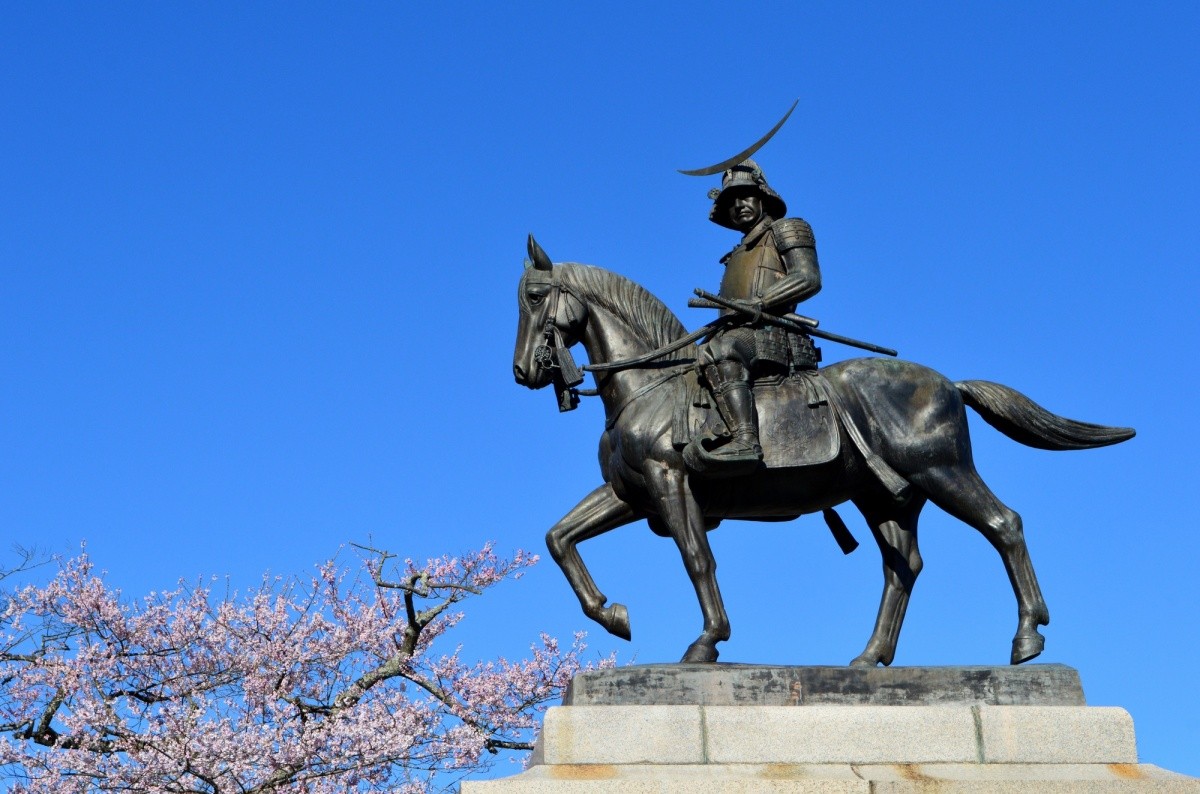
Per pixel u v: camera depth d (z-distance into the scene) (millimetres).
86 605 15930
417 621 16531
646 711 7867
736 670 8102
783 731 7871
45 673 15719
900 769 7801
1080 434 9422
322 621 16500
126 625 16016
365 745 14773
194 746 14328
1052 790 7566
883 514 9367
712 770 7734
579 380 9227
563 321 9352
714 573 8711
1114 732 7969
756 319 9250
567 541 9094
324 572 17000
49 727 15930
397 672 16500
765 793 7508
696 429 8883
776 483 9039
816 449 8977
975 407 9469
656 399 9078
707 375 8969
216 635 16078
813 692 8078
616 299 9391
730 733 7848
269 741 14562
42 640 16250
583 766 7730
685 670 8078
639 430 8984
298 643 16297
